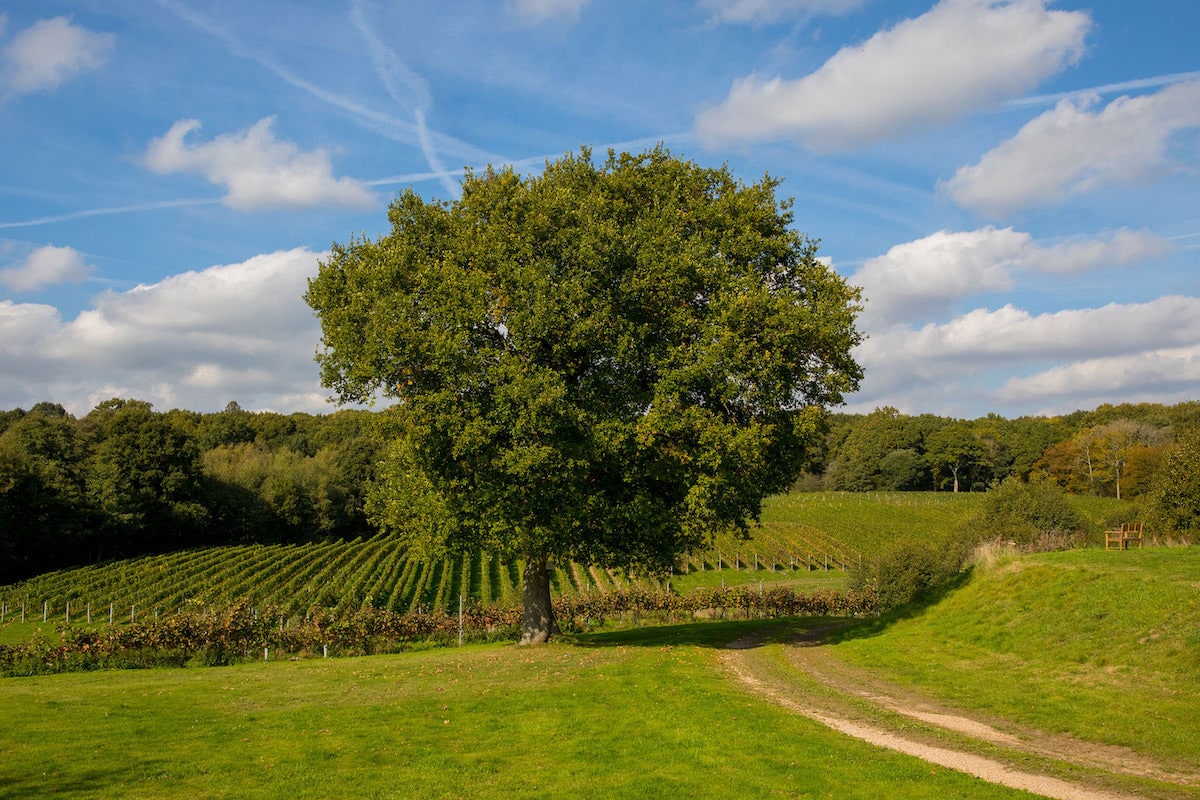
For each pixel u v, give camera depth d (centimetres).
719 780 1301
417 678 2264
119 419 8750
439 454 2430
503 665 2414
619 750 1485
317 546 9106
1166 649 1891
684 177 2836
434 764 1421
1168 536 3925
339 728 1688
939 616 2791
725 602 4788
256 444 13675
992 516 4969
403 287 2548
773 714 1734
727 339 2336
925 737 1576
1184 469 3947
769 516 11056
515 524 2428
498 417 2330
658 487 2694
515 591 5056
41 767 1407
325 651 3175
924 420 16025
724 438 2334
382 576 7012
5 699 2038
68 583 6450
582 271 2412
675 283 2462
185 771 1391
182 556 7888
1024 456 14388
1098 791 1238
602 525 2638
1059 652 2112
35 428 8438
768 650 2739
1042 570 2658
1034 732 1603
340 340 2425
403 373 2366
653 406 2408
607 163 2920
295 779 1346
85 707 1925
